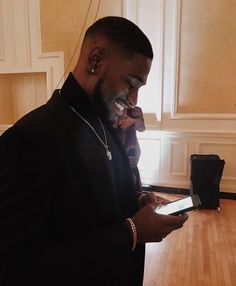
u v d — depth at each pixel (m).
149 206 0.75
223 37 3.40
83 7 3.85
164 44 3.59
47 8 4.00
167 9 3.52
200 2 3.40
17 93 4.69
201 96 3.58
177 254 2.33
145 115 3.82
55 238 0.61
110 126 0.86
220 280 1.99
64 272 0.56
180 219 0.73
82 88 0.73
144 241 0.69
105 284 0.64
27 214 0.55
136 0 3.60
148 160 3.86
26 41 4.18
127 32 0.68
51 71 4.12
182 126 3.70
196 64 3.53
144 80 0.73
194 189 3.25
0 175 0.57
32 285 0.54
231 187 3.57
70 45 3.99
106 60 0.69
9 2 4.16
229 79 3.46
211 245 2.46
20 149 0.58
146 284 1.95
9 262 0.53
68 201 0.62
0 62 4.37
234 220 2.95
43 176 0.58
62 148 0.62
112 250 0.62
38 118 0.65
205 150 3.63
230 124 3.52
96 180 0.67
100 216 0.67
